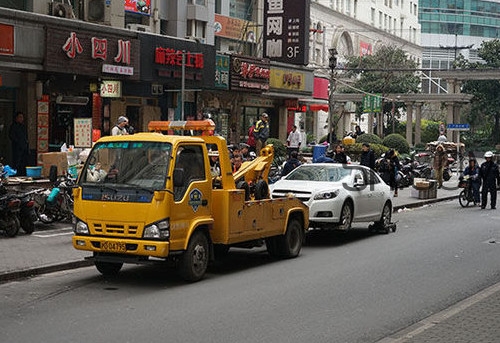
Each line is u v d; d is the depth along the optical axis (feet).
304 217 46.96
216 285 36.27
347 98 175.22
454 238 56.44
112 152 36.47
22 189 51.11
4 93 70.28
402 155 126.21
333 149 89.56
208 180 37.76
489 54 233.55
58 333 26.21
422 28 362.53
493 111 230.48
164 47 82.33
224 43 115.85
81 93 77.25
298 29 112.98
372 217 57.41
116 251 35.14
